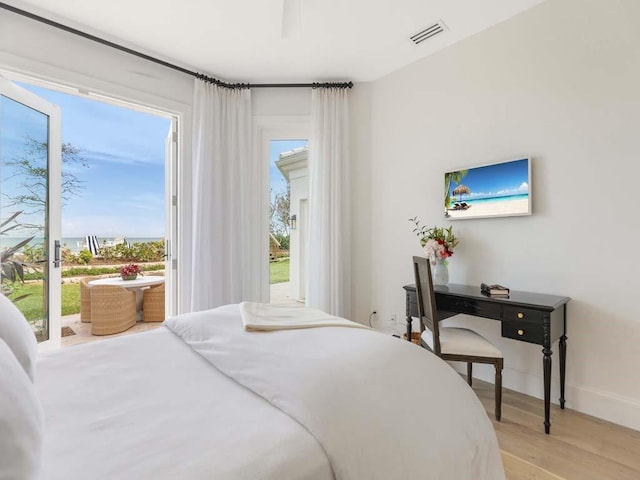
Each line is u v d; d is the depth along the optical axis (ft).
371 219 11.53
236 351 4.01
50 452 2.37
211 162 10.62
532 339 6.45
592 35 6.93
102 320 13.19
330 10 7.91
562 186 7.34
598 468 5.31
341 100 11.23
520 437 6.14
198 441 2.47
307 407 2.77
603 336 6.82
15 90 8.12
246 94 11.18
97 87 8.80
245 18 8.12
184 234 10.50
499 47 8.36
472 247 8.89
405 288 8.86
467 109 9.01
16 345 3.16
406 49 9.56
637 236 6.44
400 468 2.70
